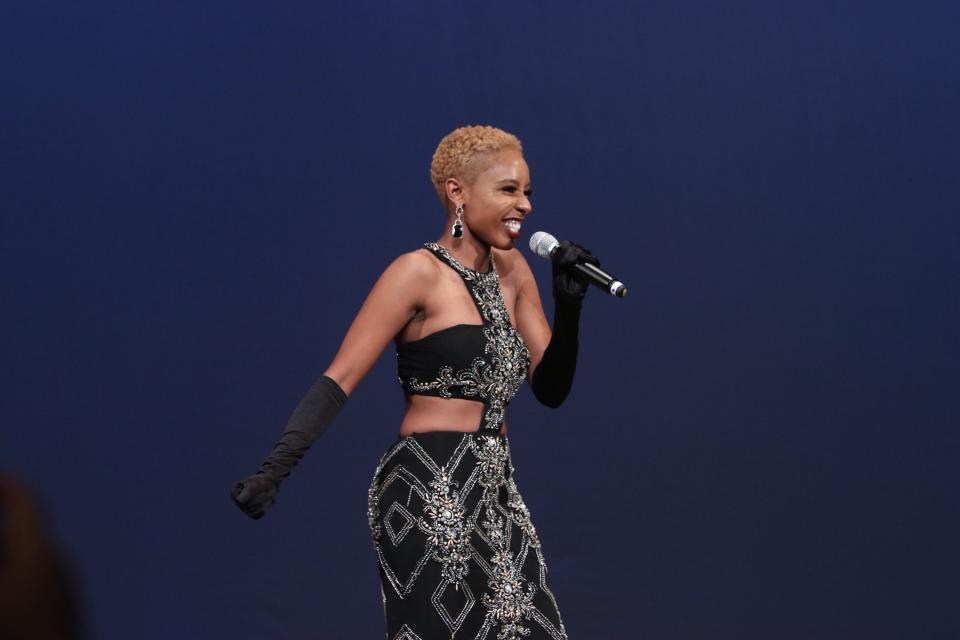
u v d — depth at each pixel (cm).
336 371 957
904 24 1634
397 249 1502
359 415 1503
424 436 972
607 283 944
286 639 1459
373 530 989
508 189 1004
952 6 1644
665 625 1566
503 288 1078
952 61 1644
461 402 977
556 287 979
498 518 974
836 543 1603
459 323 975
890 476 1616
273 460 907
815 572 1597
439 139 1518
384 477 984
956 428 1631
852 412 1612
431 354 971
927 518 1622
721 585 1579
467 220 1011
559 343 1006
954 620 1619
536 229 1550
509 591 955
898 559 1614
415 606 943
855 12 1622
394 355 1512
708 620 1574
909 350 1627
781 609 1589
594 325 1566
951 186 1642
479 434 980
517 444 1549
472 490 962
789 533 1595
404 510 957
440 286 984
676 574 1572
